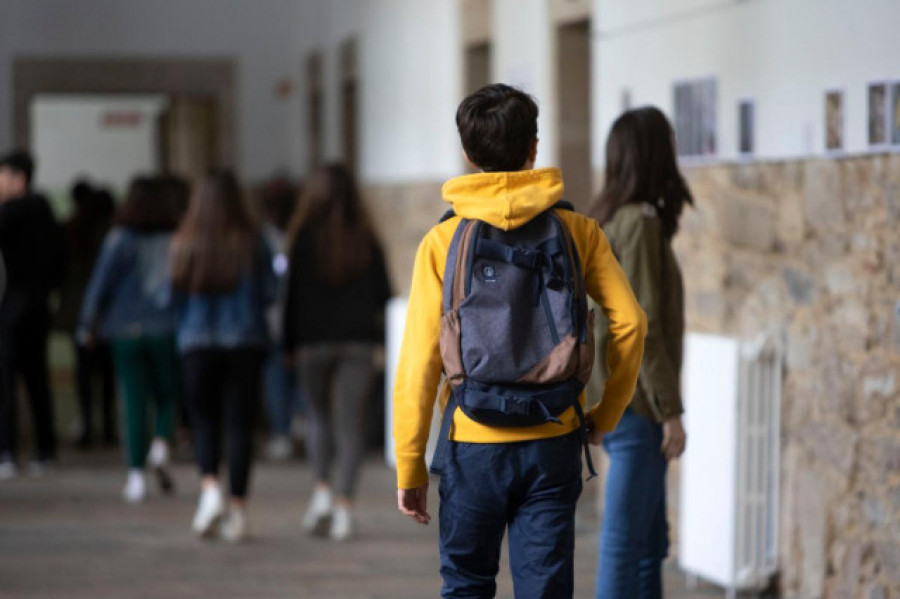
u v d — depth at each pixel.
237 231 10.93
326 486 11.40
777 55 8.81
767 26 8.91
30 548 10.95
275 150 23.41
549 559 5.43
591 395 6.77
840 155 8.13
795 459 8.73
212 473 11.17
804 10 8.48
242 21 23.16
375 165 18.56
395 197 17.48
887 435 7.77
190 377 11.02
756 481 8.84
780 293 8.85
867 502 7.97
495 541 5.56
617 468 6.82
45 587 9.62
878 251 7.81
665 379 6.65
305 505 12.88
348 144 20.22
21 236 14.48
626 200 6.81
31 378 14.77
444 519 5.51
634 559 6.84
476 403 5.29
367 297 11.05
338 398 11.18
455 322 5.32
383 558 10.59
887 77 7.68
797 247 8.64
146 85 22.78
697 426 9.16
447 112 15.27
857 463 8.05
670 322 6.75
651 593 7.14
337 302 11.00
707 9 9.66
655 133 6.84
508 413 5.28
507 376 5.29
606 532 6.86
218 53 23.09
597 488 11.87
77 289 16.42
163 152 30.67
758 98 9.05
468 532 5.47
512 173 5.38
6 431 14.71
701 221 9.87
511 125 5.42
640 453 6.79
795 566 8.75
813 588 8.55
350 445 11.26
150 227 12.73
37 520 12.12
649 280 6.63
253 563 10.40
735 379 8.72
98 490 13.70
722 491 8.87
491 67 14.76
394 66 17.38
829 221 8.28
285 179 17.03
